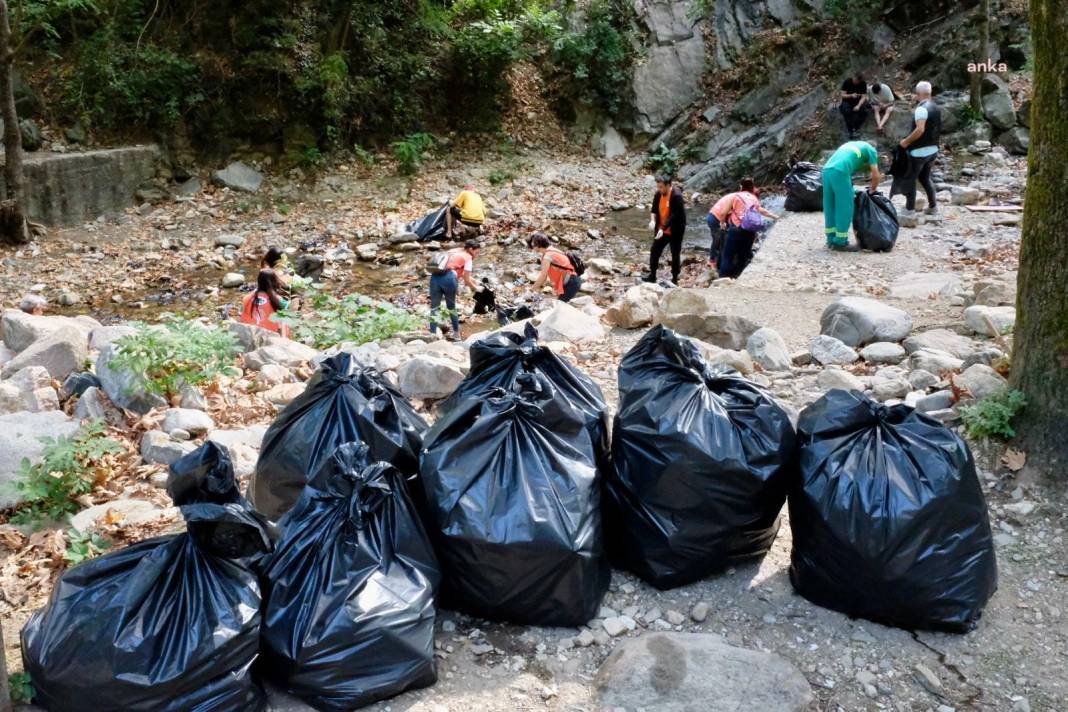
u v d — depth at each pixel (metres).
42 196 15.34
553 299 11.95
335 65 18.11
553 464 3.55
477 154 19.92
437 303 10.39
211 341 6.13
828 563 3.57
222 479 3.16
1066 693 3.27
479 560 3.42
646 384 3.89
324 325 8.16
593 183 19.55
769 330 6.72
